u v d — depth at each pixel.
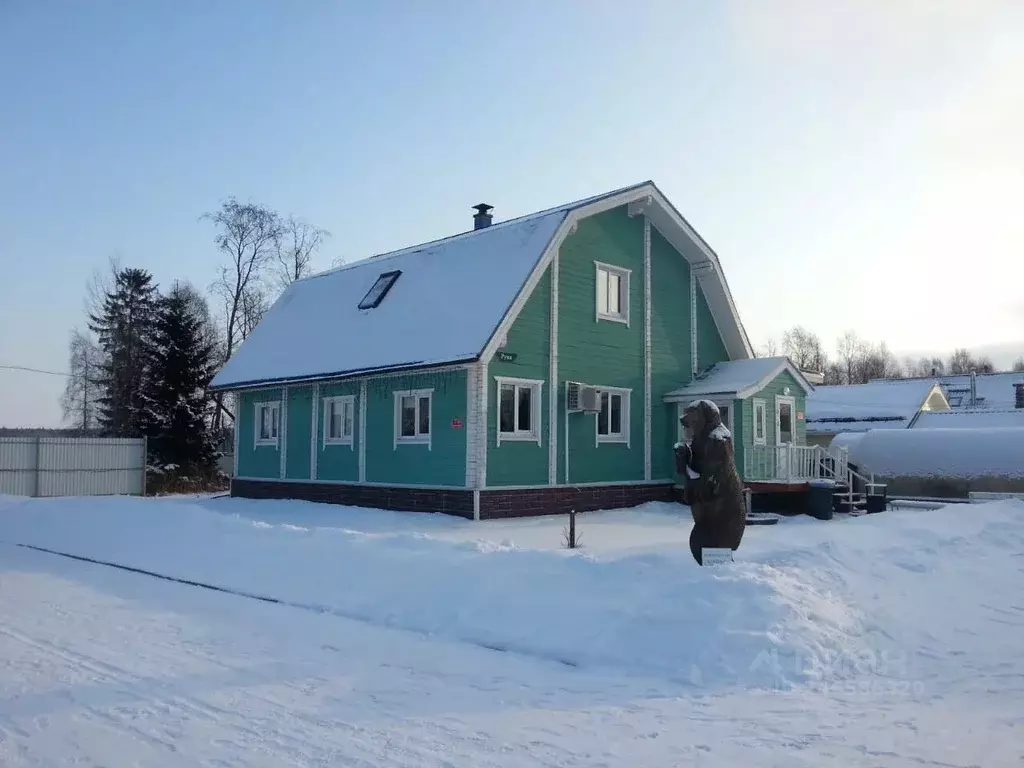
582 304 21.80
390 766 5.38
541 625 8.63
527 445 20.03
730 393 22.45
